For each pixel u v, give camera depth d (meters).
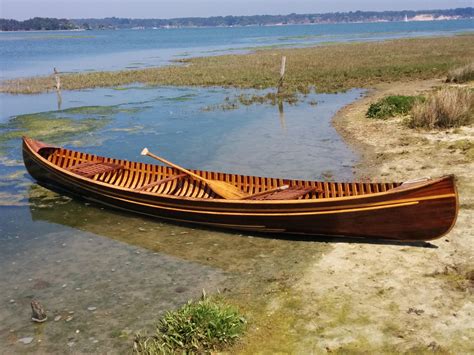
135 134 17.59
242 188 10.31
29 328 6.54
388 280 7.16
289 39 97.88
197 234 9.32
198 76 34.41
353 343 5.84
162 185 11.22
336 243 8.53
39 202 11.31
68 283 7.66
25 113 22.31
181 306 6.84
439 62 35.00
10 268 8.21
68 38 143.88
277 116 20.14
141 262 8.26
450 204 7.45
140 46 90.31
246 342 5.96
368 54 45.59
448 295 6.66
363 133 16.34
